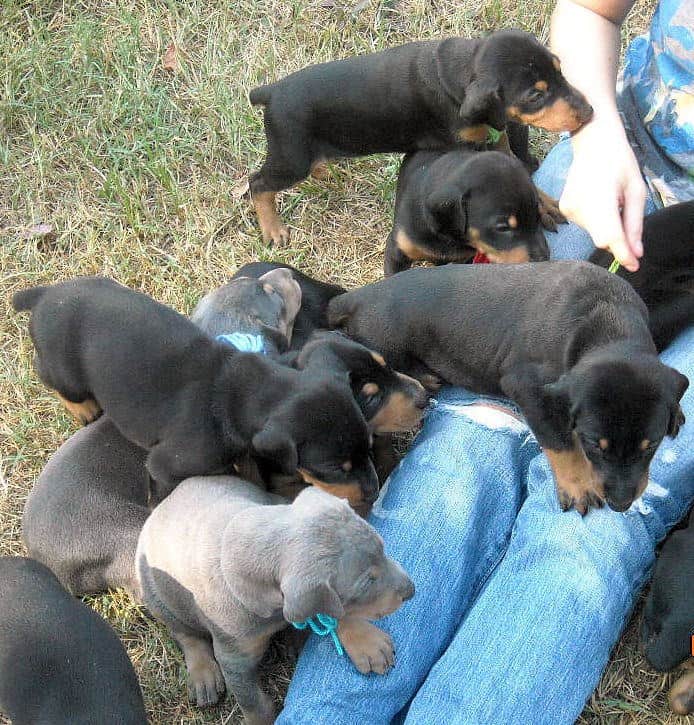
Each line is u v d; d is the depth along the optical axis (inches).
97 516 40.9
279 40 59.1
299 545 32.6
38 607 35.6
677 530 40.1
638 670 39.6
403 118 49.5
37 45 58.2
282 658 40.8
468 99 46.5
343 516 33.1
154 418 39.8
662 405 34.7
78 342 41.4
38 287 43.4
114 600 42.3
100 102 57.1
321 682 36.2
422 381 43.9
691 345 42.4
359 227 53.2
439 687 35.4
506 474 40.5
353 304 44.2
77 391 42.6
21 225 53.6
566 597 36.5
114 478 41.7
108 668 35.2
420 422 43.7
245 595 34.4
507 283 40.9
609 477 35.4
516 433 41.2
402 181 50.2
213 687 39.7
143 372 39.8
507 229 45.1
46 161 54.8
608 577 37.2
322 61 58.2
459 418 41.5
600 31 46.6
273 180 51.5
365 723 36.1
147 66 58.3
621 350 36.3
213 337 42.4
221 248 52.5
